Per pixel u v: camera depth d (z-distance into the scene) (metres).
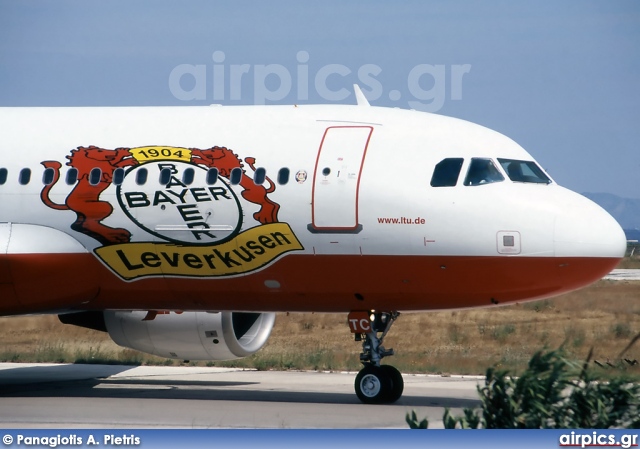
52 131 50.31
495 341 81.50
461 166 44.59
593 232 42.84
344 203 44.81
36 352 73.56
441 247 43.81
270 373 60.97
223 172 46.81
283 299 47.16
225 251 46.47
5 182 49.38
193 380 57.28
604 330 88.31
